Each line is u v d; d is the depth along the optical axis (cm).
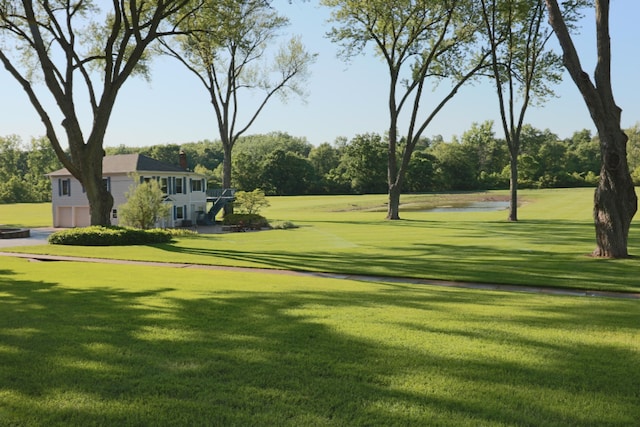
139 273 1142
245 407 360
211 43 2881
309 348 498
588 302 775
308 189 9281
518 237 2214
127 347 506
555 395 377
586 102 1333
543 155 10056
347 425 329
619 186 1379
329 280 1039
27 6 1953
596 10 1315
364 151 9125
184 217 3994
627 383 403
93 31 2614
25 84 1955
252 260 1470
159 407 360
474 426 326
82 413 351
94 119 2112
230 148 4162
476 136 10806
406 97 3731
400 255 1590
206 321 618
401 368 438
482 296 830
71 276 1078
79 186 3853
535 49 3231
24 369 441
